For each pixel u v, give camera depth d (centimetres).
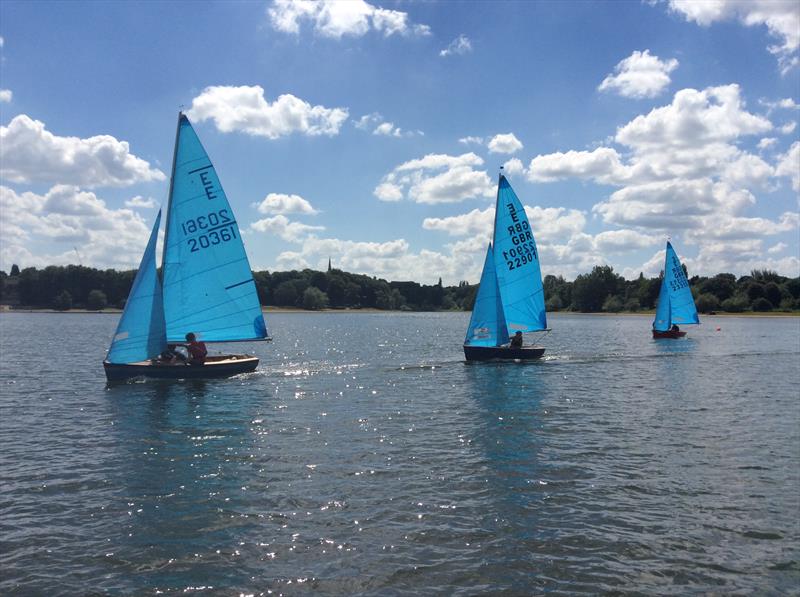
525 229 3991
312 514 1268
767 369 3925
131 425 2103
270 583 993
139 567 1044
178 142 3070
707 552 1111
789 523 1241
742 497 1384
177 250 3091
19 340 6575
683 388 3038
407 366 3959
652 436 1964
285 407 2447
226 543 1133
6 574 1017
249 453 1738
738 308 15638
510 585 991
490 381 3253
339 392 2841
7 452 1747
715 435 1983
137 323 2969
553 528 1203
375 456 1705
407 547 1120
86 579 1004
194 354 3147
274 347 5825
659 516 1269
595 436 1962
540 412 2367
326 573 1024
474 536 1165
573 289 18775
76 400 2591
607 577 1020
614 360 4441
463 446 1823
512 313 4050
